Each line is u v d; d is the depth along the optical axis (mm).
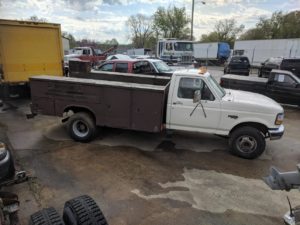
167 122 5895
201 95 5582
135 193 4199
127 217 3619
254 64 31828
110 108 5906
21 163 5121
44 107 6465
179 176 4781
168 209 3816
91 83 5871
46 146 6000
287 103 10062
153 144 6273
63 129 7172
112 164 5188
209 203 3988
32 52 9609
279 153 6012
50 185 4375
